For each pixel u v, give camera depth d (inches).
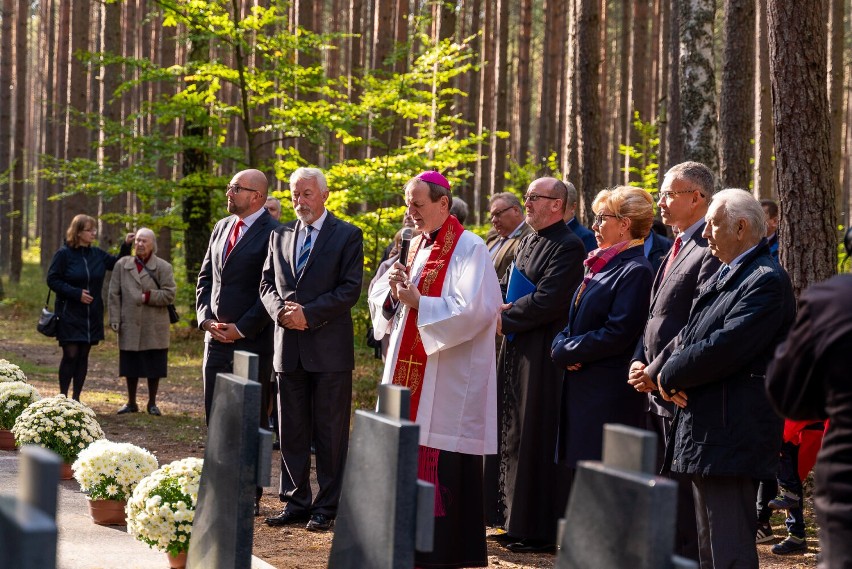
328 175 501.7
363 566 125.6
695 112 422.9
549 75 1039.6
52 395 437.1
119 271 400.5
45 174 686.5
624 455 95.3
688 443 160.9
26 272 1421.0
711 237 163.3
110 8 879.1
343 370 235.6
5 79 1108.5
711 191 185.0
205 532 157.8
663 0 941.2
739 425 156.9
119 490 219.8
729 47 421.7
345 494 134.2
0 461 279.0
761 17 711.7
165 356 405.1
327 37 576.1
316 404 235.0
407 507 118.6
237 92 1053.2
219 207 666.2
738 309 156.0
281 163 546.0
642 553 88.9
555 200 228.5
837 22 700.7
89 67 879.7
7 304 886.4
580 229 278.4
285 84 581.0
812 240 281.4
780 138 285.0
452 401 193.5
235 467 146.7
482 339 195.3
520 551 223.9
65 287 380.2
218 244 246.7
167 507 181.9
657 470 196.5
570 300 223.1
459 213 287.7
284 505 261.6
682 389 160.6
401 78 535.8
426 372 195.5
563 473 221.6
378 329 211.3
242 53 598.9
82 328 384.2
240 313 241.8
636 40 853.2
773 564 212.7
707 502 162.1
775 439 158.1
